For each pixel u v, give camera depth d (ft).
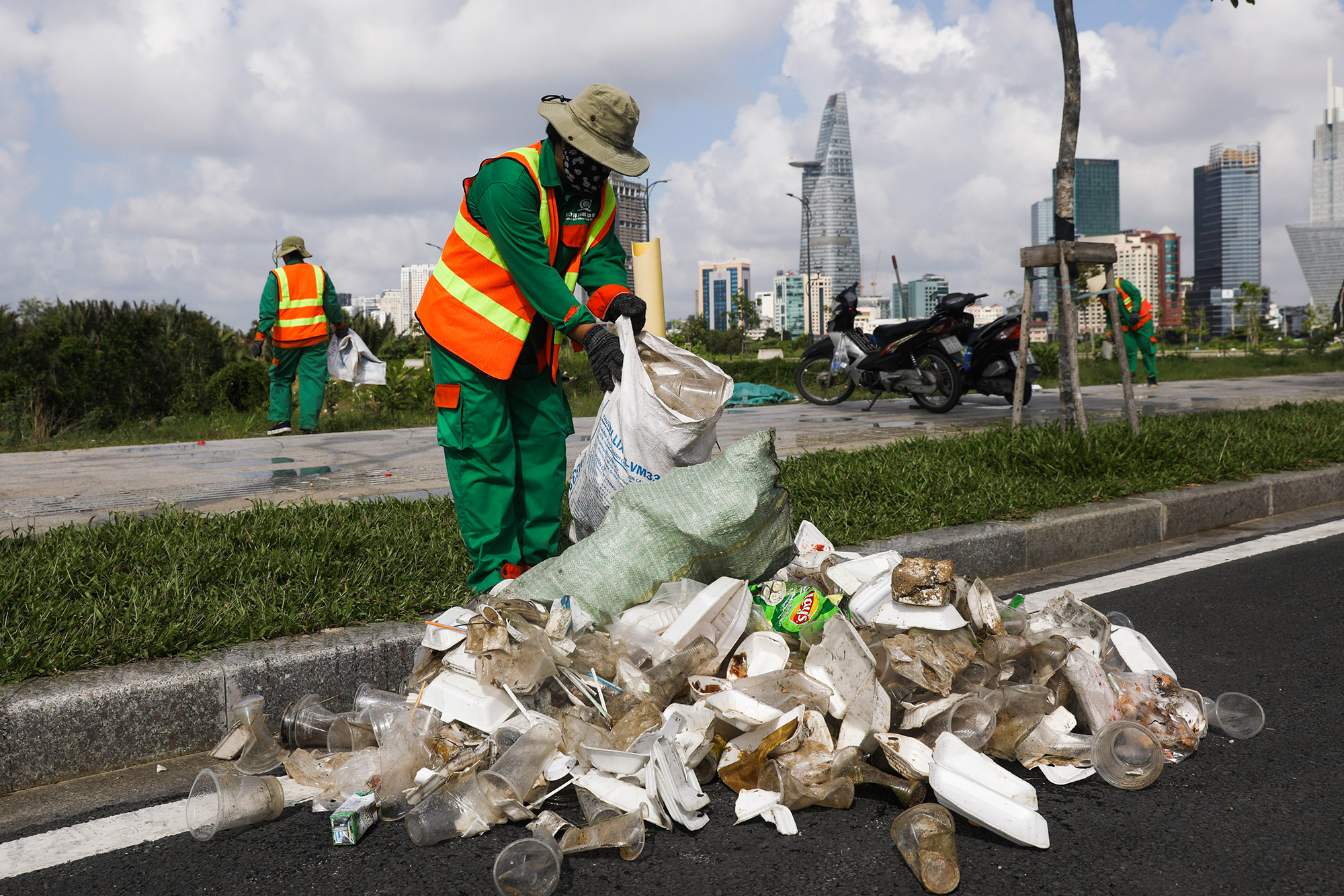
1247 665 9.52
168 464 23.15
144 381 47.62
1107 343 73.00
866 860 6.02
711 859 6.07
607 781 6.51
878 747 6.95
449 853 6.21
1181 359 76.74
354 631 8.94
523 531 10.70
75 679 7.65
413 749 6.96
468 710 7.17
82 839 6.40
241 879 5.90
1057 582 12.73
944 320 34.12
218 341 61.16
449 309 9.84
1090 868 5.85
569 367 63.77
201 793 6.73
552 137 9.68
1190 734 7.41
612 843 6.05
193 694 7.82
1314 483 17.80
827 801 6.62
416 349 101.60
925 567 7.56
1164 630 10.64
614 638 7.92
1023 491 14.93
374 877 5.91
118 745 7.54
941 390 34.47
